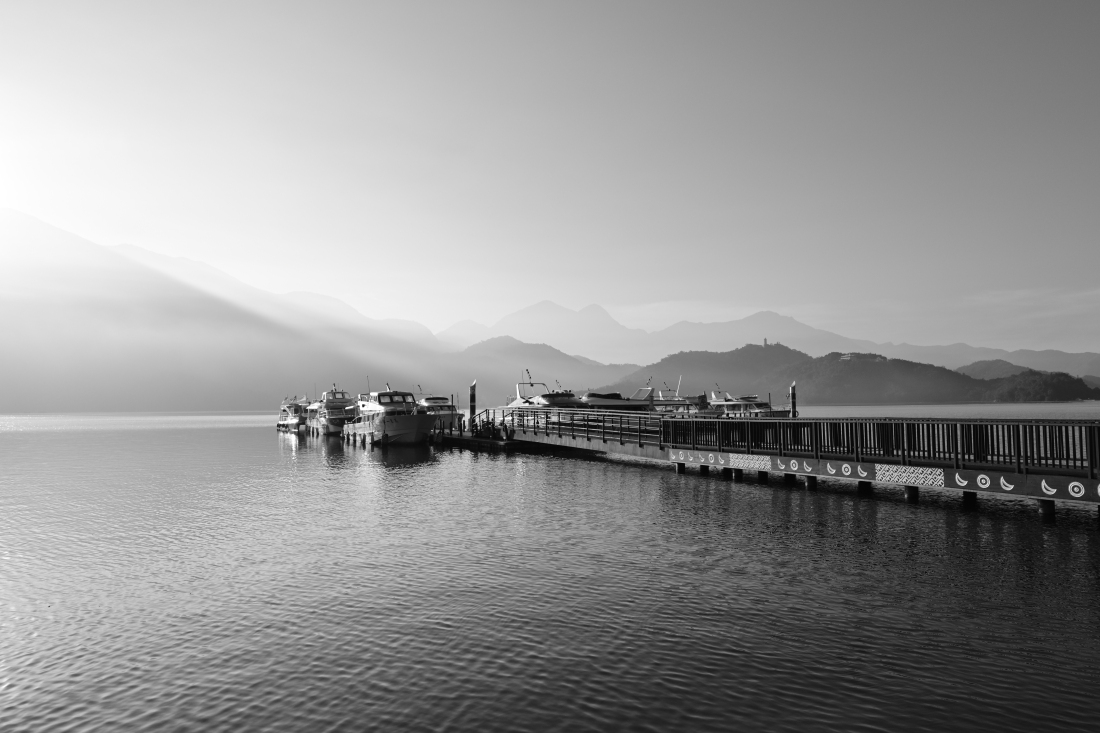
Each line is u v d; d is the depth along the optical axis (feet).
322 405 287.89
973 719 31.78
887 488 98.12
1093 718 31.71
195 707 34.68
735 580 53.57
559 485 111.86
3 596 53.42
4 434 371.76
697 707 33.27
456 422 248.73
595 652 39.96
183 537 74.69
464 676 37.22
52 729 32.89
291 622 46.19
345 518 84.53
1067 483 65.98
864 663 37.88
